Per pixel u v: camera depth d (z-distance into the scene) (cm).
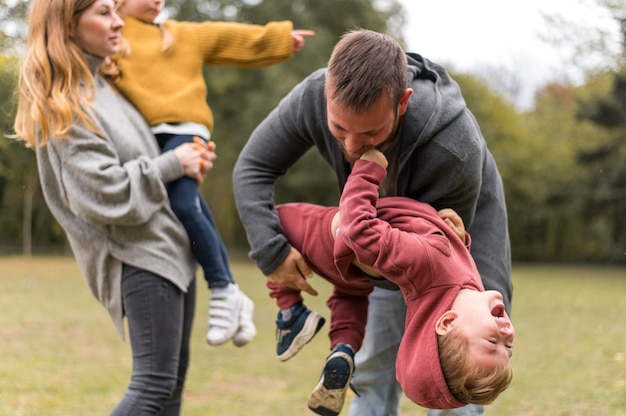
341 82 252
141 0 389
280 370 835
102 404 627
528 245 3884
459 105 295
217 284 377
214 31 408
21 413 577
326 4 2950
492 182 332
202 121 389
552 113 4312
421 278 264
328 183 2809
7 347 905
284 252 309
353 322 316
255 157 323
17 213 3522
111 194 342
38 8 348
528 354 909
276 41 415
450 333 255
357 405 381
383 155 281
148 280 352
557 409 620
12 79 862
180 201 368
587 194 3447
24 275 2038
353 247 268
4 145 1602
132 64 379
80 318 1187
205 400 675
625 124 3094
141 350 351
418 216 281
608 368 807
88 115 347
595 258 3762
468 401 261
